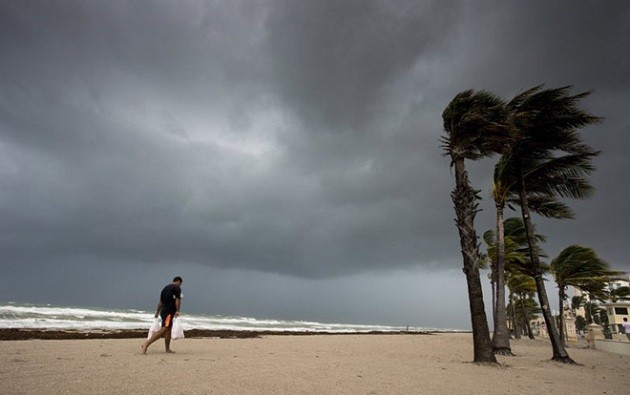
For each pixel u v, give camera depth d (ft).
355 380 22.48
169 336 32.76
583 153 50.60
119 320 142.72
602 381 29.86
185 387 17.37
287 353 37.83
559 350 46.62
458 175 41.47
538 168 54.19
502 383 25.31
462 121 40.52
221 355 32.73
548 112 49.90
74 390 15.64
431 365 33.42
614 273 82.07
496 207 55.72
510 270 89.10
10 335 47.11
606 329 176.76
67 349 32.32
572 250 84.48
